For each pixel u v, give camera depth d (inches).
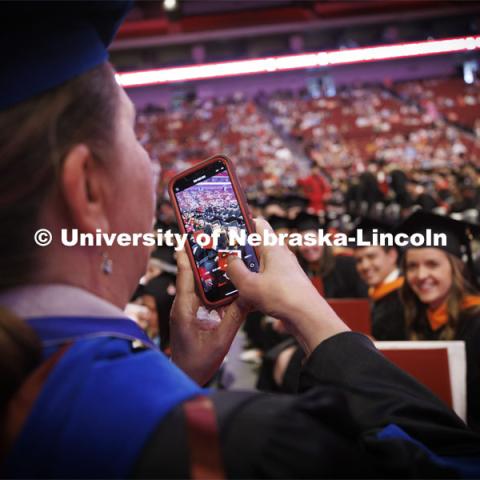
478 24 1384.1
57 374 20.5
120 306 25.5
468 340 97.2
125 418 19.7
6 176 22.2
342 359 27.9
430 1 1327.5
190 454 19.3
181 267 37.5
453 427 26.7
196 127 1374.3
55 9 22.0
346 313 115.3
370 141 1212.5
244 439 19.9
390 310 135.5
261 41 1480.1
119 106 24.4
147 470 19.0
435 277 106.6
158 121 1411.2
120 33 1374.3
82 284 23.8
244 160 1169.4
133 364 21.7
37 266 22.9
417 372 79.1
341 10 1352.1
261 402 21.6
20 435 19.6
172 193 38.7
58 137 22.3
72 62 22.6
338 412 21.6
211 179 38.6
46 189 22.5
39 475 19.2
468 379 93.1
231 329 35.5
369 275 153.1
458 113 1311.5
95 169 23.2
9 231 22.5
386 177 693.3
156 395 20.5
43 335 21.6
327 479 20.3
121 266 25.1
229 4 1409.9
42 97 22.3
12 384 20.0
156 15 1400.1
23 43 21.9
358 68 1521.9
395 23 1429.6
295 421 20.7
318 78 1526.8
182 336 36.0
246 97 1530.5
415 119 1295.5
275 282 31.3
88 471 19.1
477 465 24.7
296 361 123.7
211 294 36.5
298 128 1317.7
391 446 22.5
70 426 19.6
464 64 1469.0
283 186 900.6
